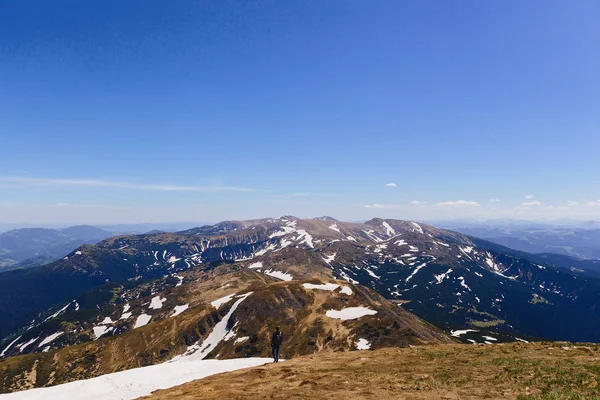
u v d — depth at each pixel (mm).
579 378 21922
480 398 19562
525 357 29484
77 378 152000
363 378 25609
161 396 27469
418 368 27906
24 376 152875
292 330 161875
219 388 27141
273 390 24656
